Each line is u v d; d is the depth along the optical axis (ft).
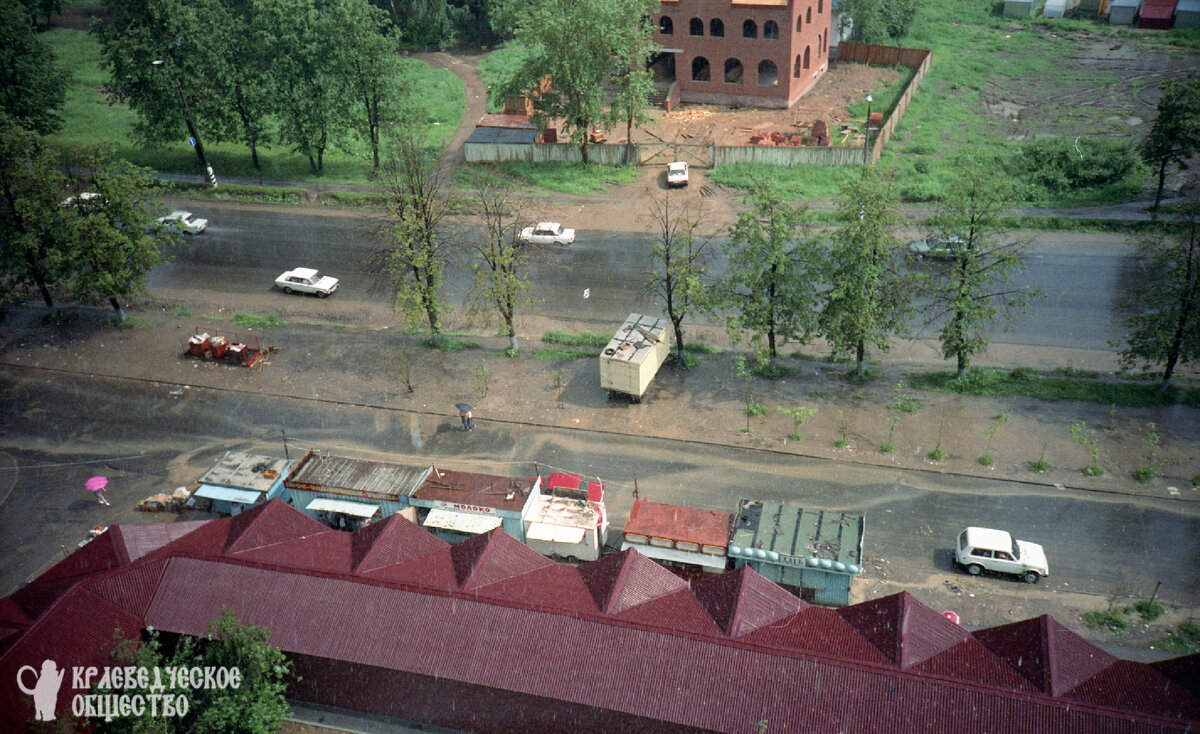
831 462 162.71
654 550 140.46
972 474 157.89
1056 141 254.68
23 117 280.92
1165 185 241.76
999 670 110.63
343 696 126.62
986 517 149.48
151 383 192.65
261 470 157.38
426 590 125.39
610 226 241.55
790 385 182.91
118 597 128.47
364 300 219.61
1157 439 156.87
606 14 252.83
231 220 257.34
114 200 196.44
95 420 182.70
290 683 127.65
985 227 173.47
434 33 372.58
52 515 160.15
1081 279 208.33
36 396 190.08
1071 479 155.43
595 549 144.87
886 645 114.32
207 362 198.49
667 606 122.72
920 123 286.25
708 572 140.05
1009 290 204.64
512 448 170.19
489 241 235.20
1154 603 132.57
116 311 211.41
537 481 150.30
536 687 116.16
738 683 112.78
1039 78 317.01
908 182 248.32
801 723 109.19
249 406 184.75
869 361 189.98
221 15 268.21
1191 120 213.66
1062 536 144.97
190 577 130.52
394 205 204.03
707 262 220.23
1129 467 156.76
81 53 377.09
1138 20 353.10
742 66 297.53
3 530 157.38
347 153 283.18
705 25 290.97
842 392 180.04
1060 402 172.45
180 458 171.83
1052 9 363.76
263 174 279.49
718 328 204.13
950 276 171.83
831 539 135.54
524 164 274.16
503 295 187.42
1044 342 190.80
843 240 172.24
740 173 257.34
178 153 293.64
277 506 141.18
